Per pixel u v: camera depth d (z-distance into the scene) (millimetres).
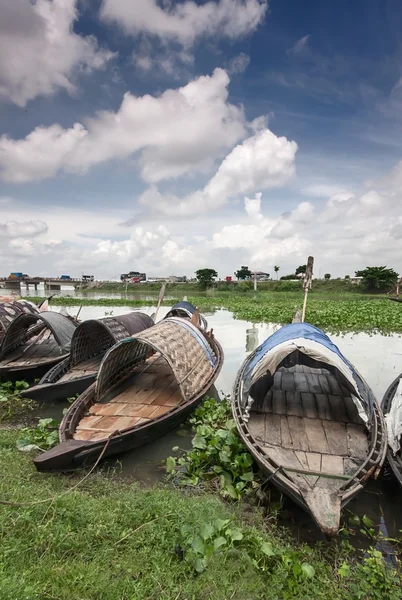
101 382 7145
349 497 3898
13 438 5973
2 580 2781
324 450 4973
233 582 3162
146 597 2943
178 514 3908
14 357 9977
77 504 4004
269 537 3889
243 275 69812
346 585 3311
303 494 3842
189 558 3326
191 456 5371
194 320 10695
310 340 5781
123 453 5777
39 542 3320
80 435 5746
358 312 20953
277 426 5617
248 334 16047
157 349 6695
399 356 11547
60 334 9570
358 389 5352
